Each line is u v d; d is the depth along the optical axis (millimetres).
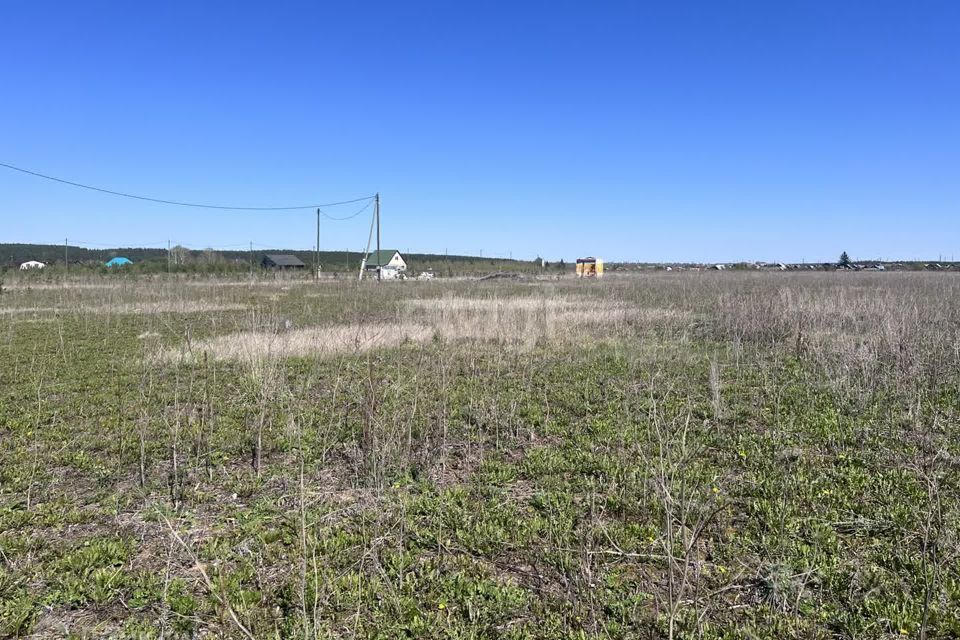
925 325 11008
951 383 7973
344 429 6855
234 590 3676
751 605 3430
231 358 10961
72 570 3916
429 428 6453
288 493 5191
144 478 5395
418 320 15461
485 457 6016
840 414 6914
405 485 5305
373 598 3604
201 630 3342
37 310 19750
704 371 9586
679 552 3928
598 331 13781
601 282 33781
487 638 3246
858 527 4246
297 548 4219
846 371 7965
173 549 4199
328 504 4965
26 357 11523
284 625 3357
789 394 7863
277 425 7031
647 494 4820
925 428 6297
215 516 4785
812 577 3645
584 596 3559
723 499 4738
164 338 14102
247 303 22156
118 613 3508
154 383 9234
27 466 5773
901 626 3168
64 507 4891
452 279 46094
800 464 5484
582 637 3201
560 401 7992
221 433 6750
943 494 4641
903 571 3664
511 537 4316
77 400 8219
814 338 10742
